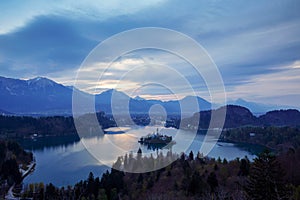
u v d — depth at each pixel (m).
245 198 11.84
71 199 20.39
